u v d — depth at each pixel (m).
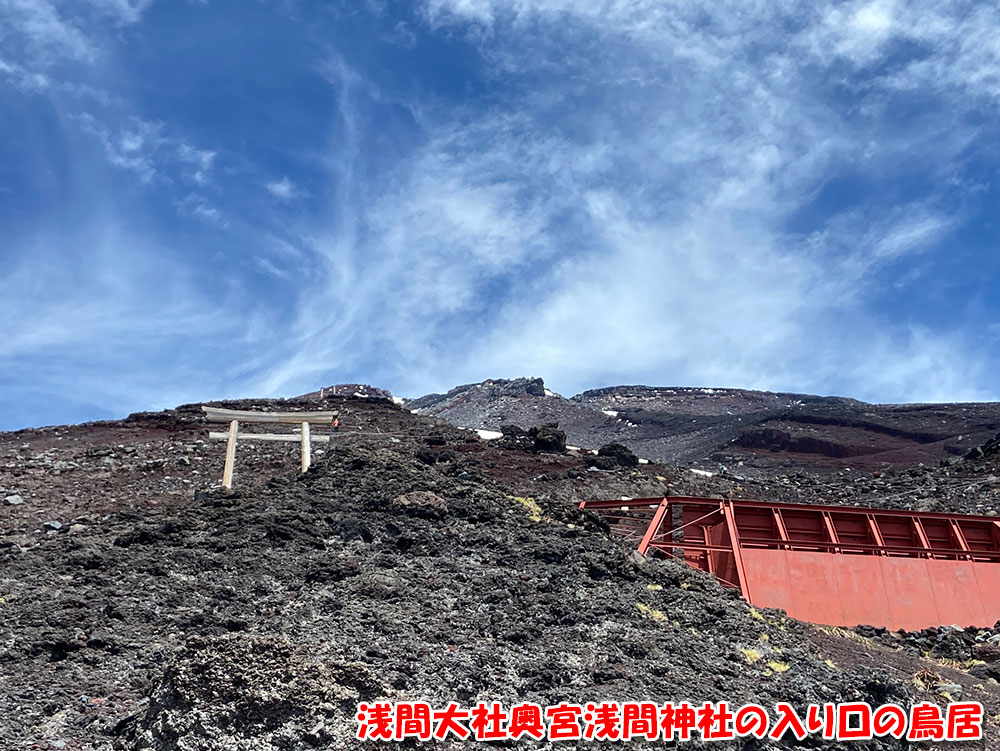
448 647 15.72
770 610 20.78
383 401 59.41
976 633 23.44
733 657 16.25
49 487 33.06
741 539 26.75
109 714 12.90
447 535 22.30
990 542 27.91
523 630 16.66
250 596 18.30
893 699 14.53
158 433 44.81
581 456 46.44
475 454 44.75
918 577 25.44
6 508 29.73
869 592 25.19
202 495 26.05
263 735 10.91
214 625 16.53
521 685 14.27
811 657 16.92
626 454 46.28
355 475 26.50
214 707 11.00
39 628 16.23
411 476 26.48
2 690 13.67
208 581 19.09
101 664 14.82
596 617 17.64
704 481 46.16
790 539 27.44
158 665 14.79
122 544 21.64
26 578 19.16
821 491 47.72
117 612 16.86
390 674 14.05
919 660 19.80
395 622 16.67
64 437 43.66
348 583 18.97
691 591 20.41
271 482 26.42
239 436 31.50
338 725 11.23
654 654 16.05
